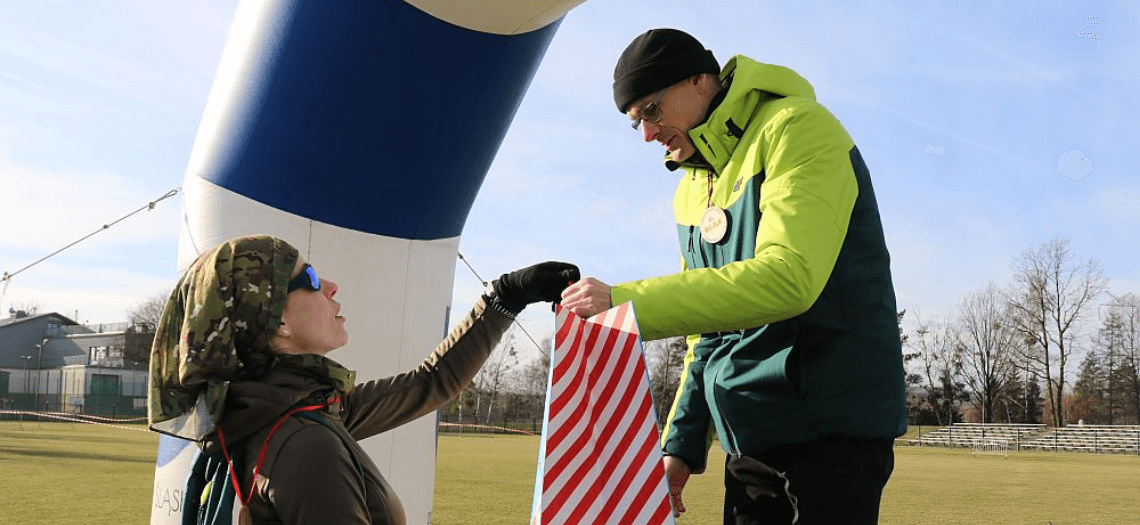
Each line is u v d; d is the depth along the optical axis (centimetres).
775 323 232
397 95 407
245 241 189
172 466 421
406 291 449
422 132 419
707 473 1912
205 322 181
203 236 438
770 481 241
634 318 185
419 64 403
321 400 187
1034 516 1198
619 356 183
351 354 435
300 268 196
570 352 183
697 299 198
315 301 196
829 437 229
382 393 235
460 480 1619
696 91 240
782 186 217
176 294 190
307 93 408
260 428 177
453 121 421
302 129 415
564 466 176
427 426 465
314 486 168
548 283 238
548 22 418
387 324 444
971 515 1205
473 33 399
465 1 388
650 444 179
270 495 171
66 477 1402
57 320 8931
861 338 229
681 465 269
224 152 432
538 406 7238
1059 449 4928
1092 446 4891
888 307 235
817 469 229
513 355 7081
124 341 8175
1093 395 6006
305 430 176
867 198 235
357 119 411
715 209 239
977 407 6109
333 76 404
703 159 250
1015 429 5600
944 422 6122
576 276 237
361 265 436
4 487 1239
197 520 184
